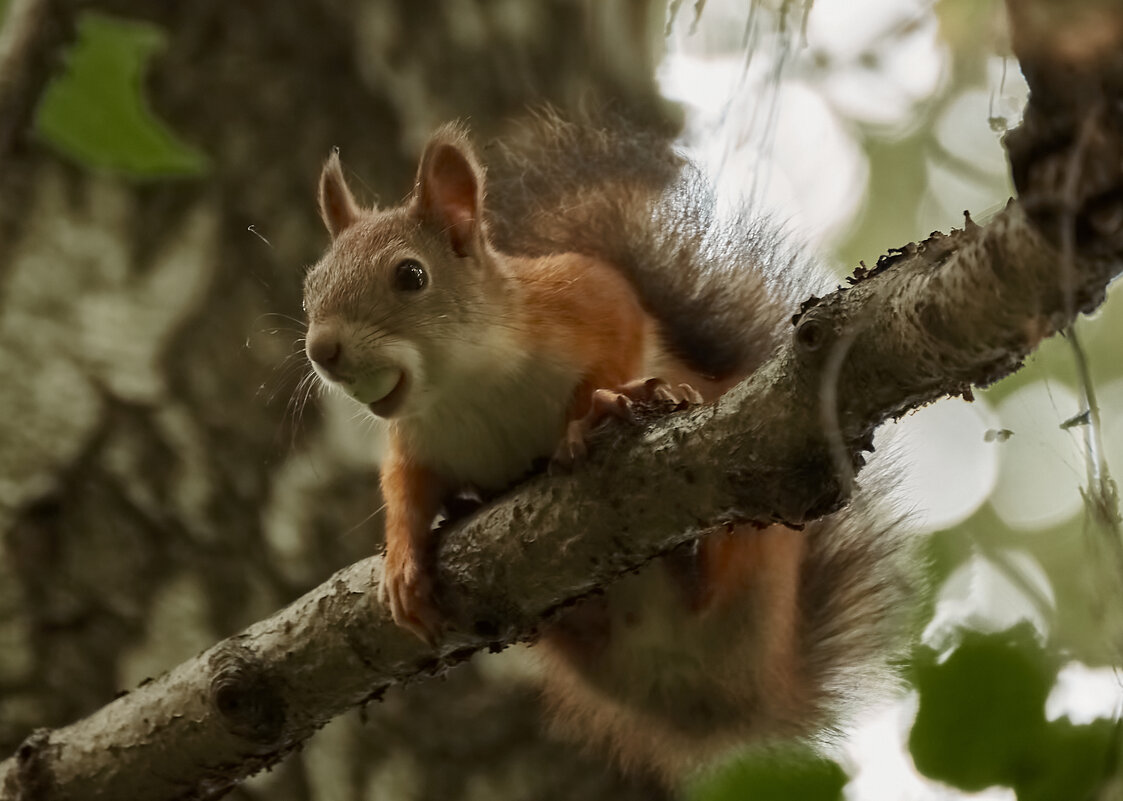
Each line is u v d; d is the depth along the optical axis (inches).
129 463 106.0
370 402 102.4
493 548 100.8
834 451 98.9
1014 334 97.7
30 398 105.9
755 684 103.8
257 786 105.4
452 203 103.1
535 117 107.9
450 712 106.3
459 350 102.5
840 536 105.0
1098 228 96.5
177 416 106.3
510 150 106.4
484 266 102.9
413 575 101.1
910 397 98.6
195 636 105.5
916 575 105.0
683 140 105.0
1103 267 97.0
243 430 106.6
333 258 103.0
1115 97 96.1
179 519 106.0
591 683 104.3
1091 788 102.0
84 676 105.0
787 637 104.0
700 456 99.5
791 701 104.3
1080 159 96.3
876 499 105.0
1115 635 98.4
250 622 105.8
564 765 106.4
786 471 99.1
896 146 109.0
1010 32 96.3
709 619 103.3
